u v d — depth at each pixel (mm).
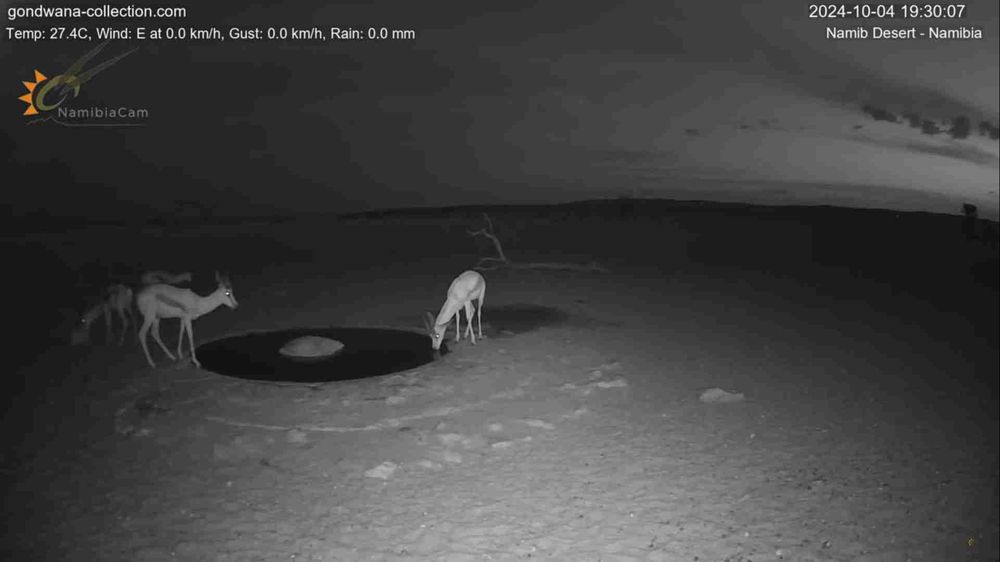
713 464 9391
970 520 7895
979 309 19672
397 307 19312
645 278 24797
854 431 10523
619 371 13477
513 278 24719
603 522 7871
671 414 11250
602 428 10680
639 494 8539
